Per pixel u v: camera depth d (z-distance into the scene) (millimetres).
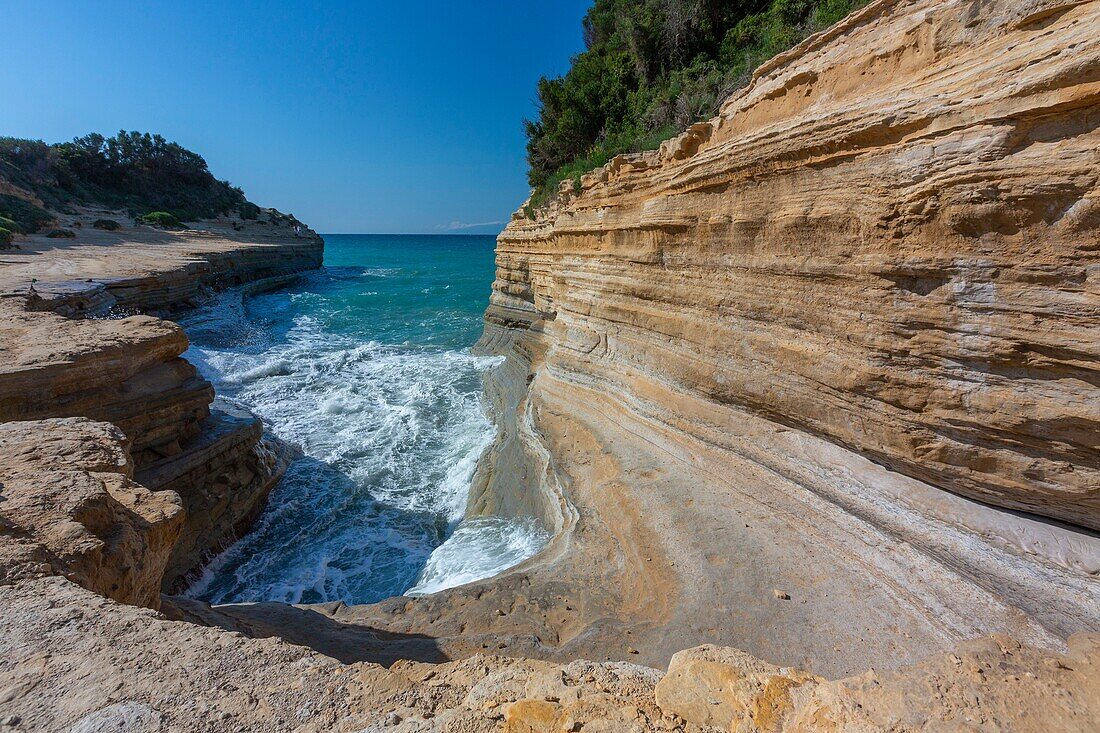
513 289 19531
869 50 5559
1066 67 3721
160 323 9398
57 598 2750
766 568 5207
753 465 6672
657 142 11938
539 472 8977
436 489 10711
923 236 4785
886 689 2211
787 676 2463
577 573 5992
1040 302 4066
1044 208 3979
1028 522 4621
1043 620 3916
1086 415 3924
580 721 2178
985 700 2080
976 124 4293
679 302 8430
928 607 4340
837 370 5766
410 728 2123
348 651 4480
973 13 4484
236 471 9094
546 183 19219
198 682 2340
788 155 6195
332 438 12586
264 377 16984
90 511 3490
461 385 16469
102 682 2281
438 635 4980
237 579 8031
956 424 4738
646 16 15891
